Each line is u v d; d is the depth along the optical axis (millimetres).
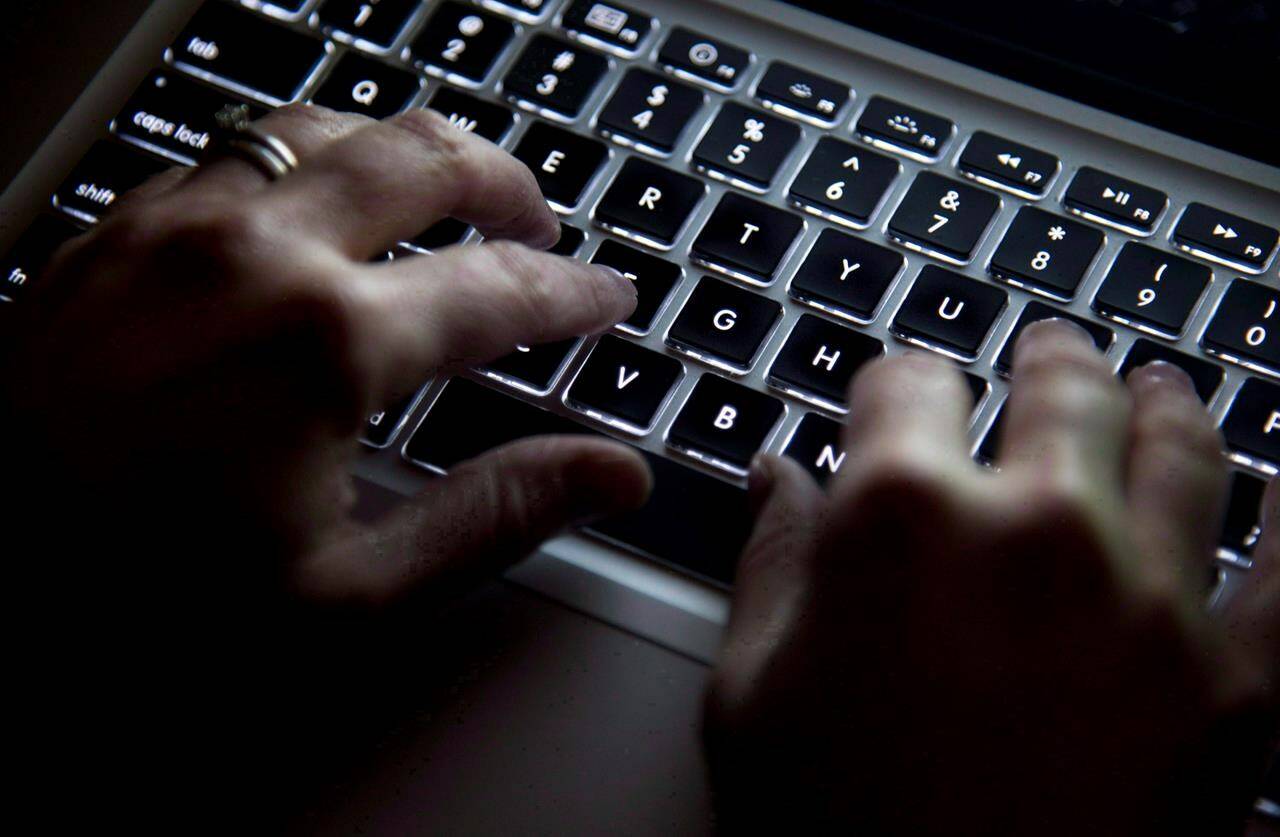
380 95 732
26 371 597
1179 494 593
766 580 590
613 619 625
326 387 586
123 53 743
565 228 700
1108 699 549
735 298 677
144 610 579
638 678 614
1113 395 614
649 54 744
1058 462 586
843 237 690
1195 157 713
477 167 648
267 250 601
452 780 599
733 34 750
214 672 588
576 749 604
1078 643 555
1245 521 630
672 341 670
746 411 654
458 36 743
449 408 663
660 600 626
